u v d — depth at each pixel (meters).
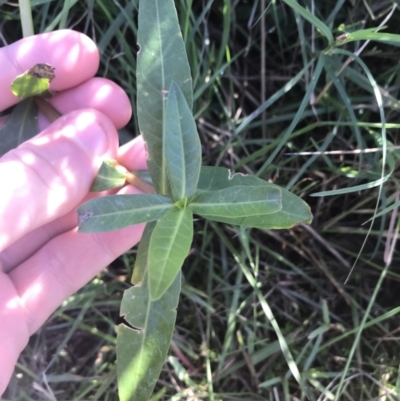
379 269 0.26
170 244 0.14
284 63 0.25
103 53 0.23
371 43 0.24
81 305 0.26
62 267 0.22
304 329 0.26
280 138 0.23
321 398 0.25
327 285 0.27
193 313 0.27
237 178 0.17
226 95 0.25
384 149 0.19
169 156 0.15
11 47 0.20
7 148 0.21
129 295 0.17
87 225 0.15
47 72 0.19
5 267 0.22
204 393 0.25
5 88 0.21
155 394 0.26
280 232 0.26
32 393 0.26
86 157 0.19
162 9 0.17
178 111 0.15
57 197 0.19
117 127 0.23
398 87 0.23
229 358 0.26
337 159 0.25
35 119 0.21
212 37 0.25
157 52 0.17
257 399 0.25
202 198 0.15
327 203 0.26
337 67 0.22
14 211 0.18
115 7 0.23
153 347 0.17
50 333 0.27
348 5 0.23
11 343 0.21
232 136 0.23
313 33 0.22
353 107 0.23
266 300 0.27
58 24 0.24
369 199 0.24
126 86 0.25
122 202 0.15
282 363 0.26
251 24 0.24
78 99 0.22
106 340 0.27
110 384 0.26
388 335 0.25
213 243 0.27
